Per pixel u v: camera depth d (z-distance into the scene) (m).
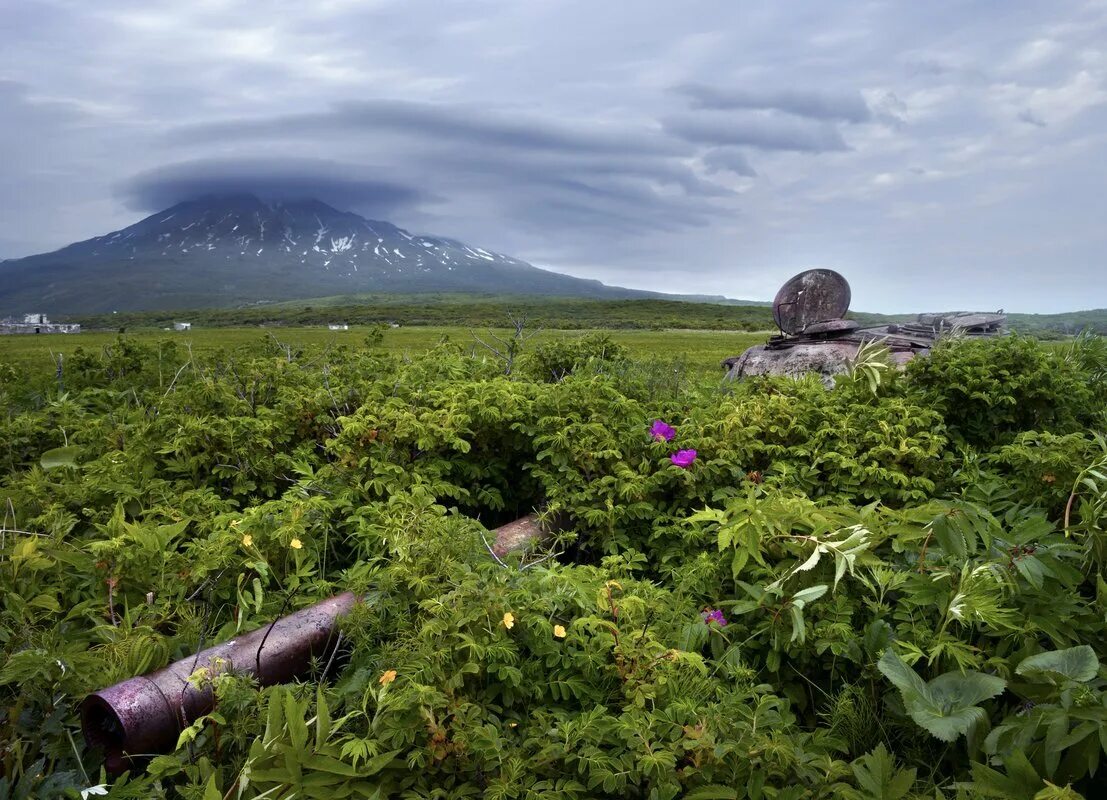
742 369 17.95
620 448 6.14
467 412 6.44
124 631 3.67
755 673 3.61
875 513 3.99
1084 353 8.72
